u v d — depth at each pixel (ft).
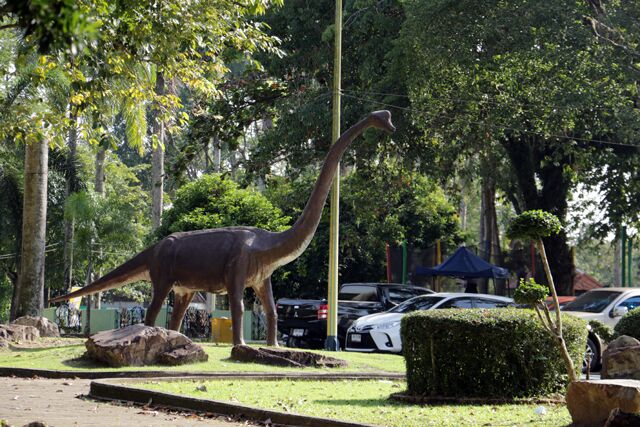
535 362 36.14
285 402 34.42
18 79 80.43
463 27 83.15
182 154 94.89
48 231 128.47
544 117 85.51
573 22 82.58
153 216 125.70
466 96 86.69
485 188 112.78
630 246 107.34
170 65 44.75
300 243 52.21
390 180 104.01
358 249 114.32
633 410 26.17
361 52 95.66
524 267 104.12
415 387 36.76
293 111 95.71
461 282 104.63
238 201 101.45
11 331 59.67
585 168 96.07
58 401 36.24
